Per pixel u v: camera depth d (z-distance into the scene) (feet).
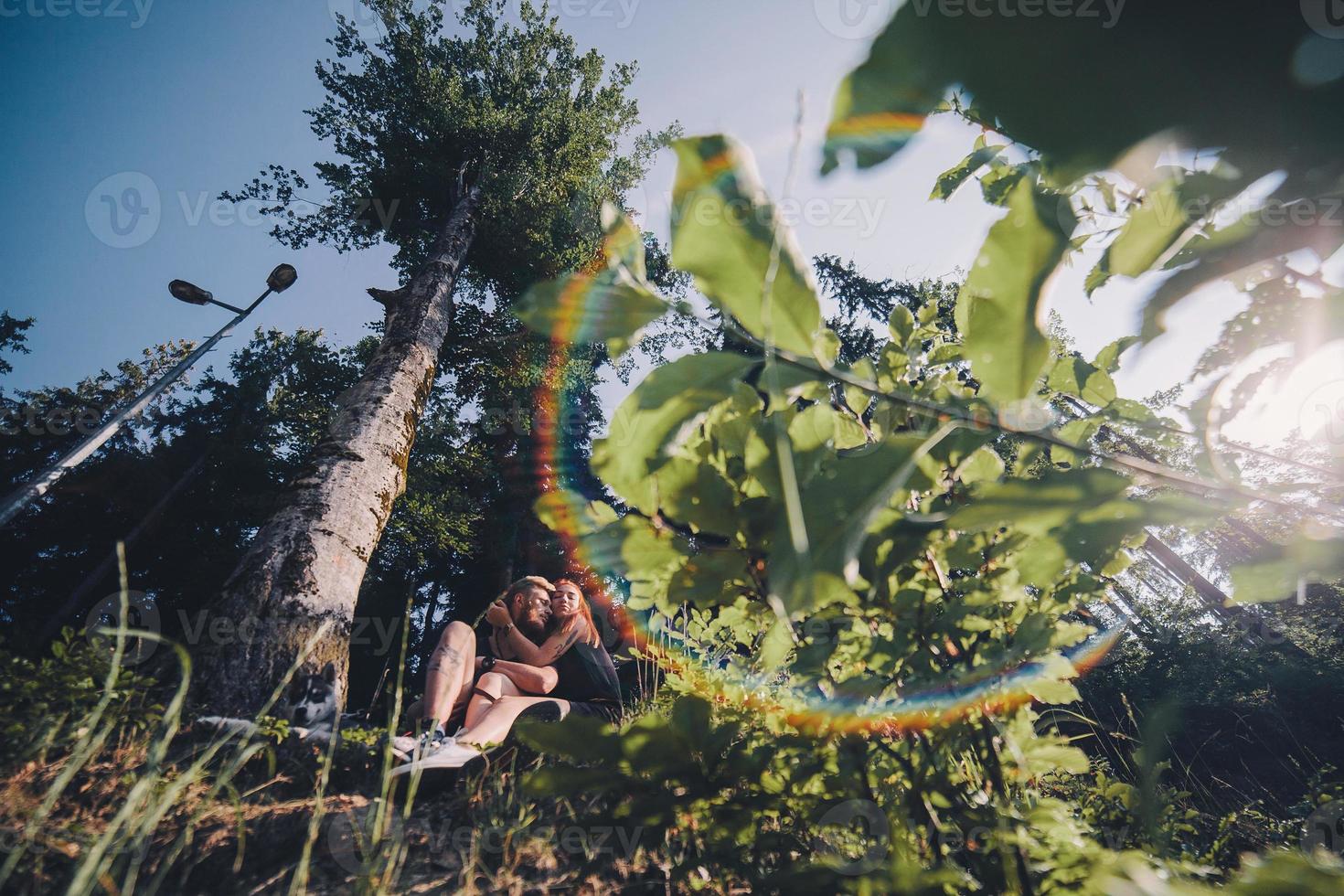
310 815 5.00
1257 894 1.11
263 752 6.17
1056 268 1.40
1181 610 26.68
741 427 2.13
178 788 3.53
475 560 56.24
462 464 48.70
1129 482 1.62
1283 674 20.67
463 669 8.66
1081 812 3.77
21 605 44.09
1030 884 2.38
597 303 1.43
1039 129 0.93
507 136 47.37
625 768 2.24
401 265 50.78
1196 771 12.66
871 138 1.01
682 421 1.45
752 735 3.20
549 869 4.31
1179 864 2.44
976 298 1.46
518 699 8.59
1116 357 2.64
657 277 39.88
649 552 2.13
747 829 2.56
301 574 10.34
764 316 1.25
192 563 47.21
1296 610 24.23
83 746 3.51
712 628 4.55
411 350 20.16
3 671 5.65
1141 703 19.21
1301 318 1.90
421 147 46.98
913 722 2.82
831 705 2.75
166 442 57.21
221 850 4.37
